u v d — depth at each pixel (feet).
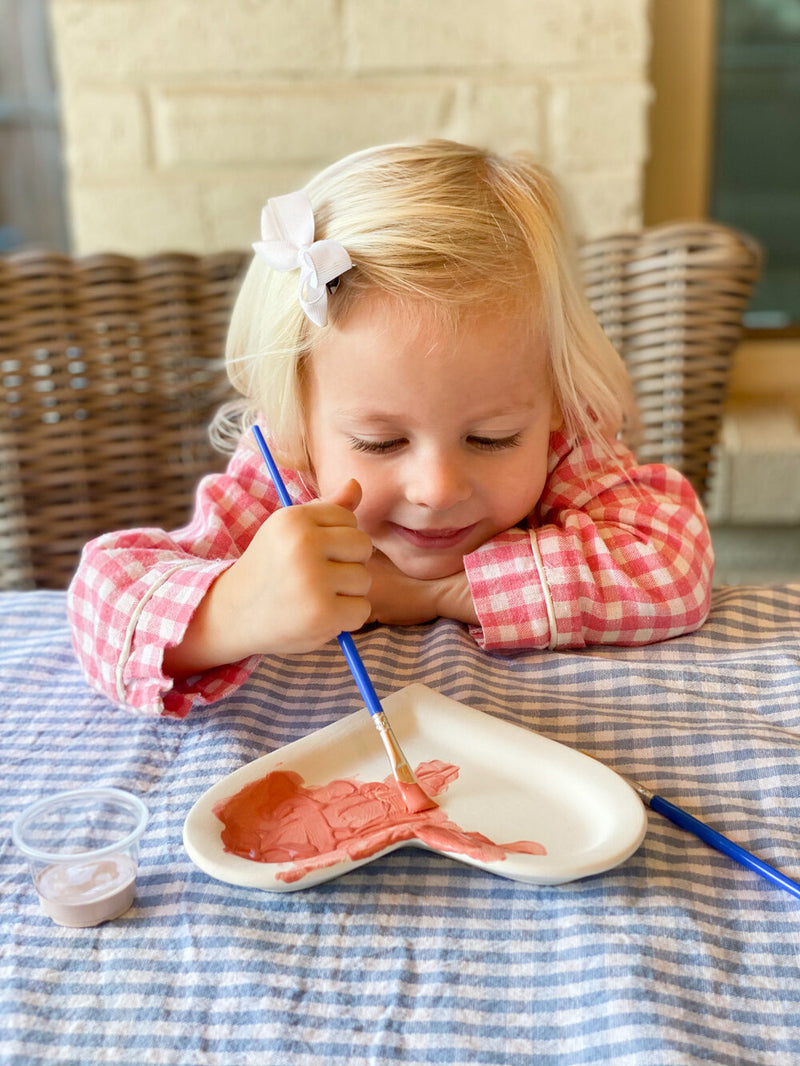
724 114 5.82
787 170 5.90
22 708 2.31
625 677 2.26
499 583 2.43
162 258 4.04
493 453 2.36
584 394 2.58
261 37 5.16
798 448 5.56
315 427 2.43
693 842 1.75
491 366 2.20
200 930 1.57
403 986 1.46
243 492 2.74
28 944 1.56
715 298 3.85
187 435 4.27
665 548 2.53
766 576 5.98
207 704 2.25
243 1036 1.39
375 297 2.19
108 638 2.25
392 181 2.38
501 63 5.17
